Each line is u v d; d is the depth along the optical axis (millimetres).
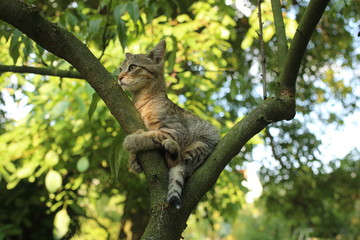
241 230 22266
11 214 11250
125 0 5945
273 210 15102
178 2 6359
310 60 12109
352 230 15969
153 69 5605
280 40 4293
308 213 14734
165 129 4727
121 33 4980
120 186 11438
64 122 8484
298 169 12922
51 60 5441
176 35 7766
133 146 3766
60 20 5879
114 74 4441
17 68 5086
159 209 3439
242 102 11891
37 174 8273
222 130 8008
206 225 21766
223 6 8594
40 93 8820
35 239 11828
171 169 3797
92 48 7523
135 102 5508
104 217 16094
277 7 4461
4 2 3418
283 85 3877
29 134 8820
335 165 14383
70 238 12758
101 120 8164
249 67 12180
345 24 11172
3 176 8781
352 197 14930
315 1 3551
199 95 9891
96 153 9664
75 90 7965
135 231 12164
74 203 10188
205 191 3654
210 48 8586
